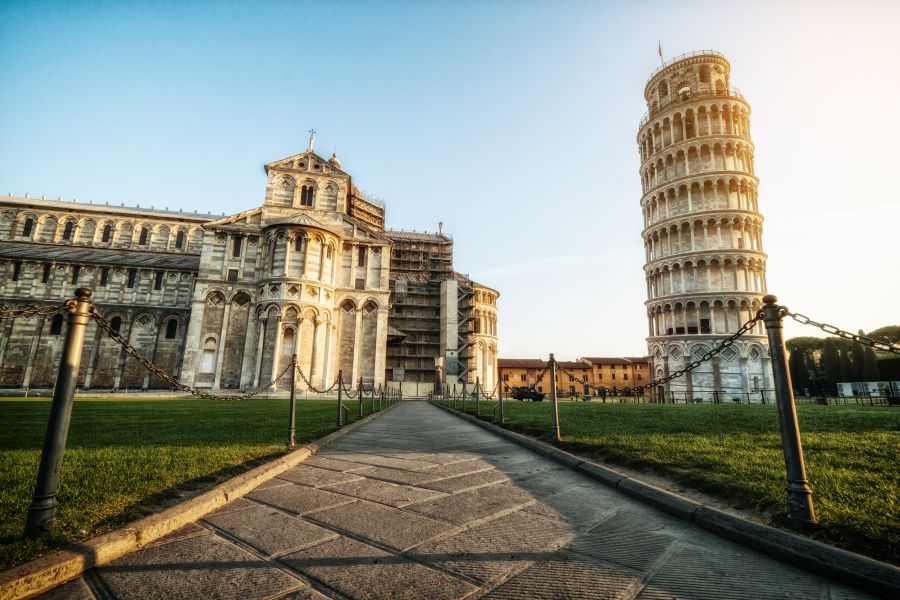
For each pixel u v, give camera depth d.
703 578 3.60
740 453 7.75
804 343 81.25
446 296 67.19
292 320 41.06
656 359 52.34
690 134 55.75
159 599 3.26
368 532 4.63
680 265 51.47
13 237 58.22
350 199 65.56
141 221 62.34
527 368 92.38
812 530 4.29
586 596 3.29
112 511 4.82
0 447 8.98
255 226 45.03
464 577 3.59
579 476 7.29
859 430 10.89
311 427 13.18
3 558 3.57
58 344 50.09
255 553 4.10
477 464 8.28
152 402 27.84
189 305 54.00
